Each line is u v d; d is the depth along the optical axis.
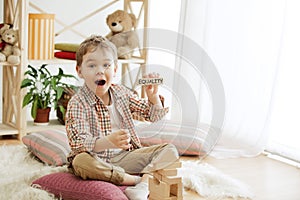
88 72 1.63
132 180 1.98
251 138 2.95
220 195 2.13
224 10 3.10
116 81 1.67
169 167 1.79
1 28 2.87
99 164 1.89
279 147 2.96
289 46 2.90
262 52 2.91
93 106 1.76
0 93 3.20
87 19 3.46
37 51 3.00
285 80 2.94
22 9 2.82
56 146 2.43
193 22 3.18
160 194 1.80
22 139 2.64
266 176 2.53
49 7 3.29
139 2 3.55
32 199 1.86
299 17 2.83
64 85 3.07
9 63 2.84
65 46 3.11
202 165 2.52
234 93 3.05
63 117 3.08
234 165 2.70
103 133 1.76
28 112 3.27
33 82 2.92
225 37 3.10
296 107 2.89
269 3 2.87
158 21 3.58
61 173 2.00
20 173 2.23
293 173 2.62
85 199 1.85
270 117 2.88
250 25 2.98
